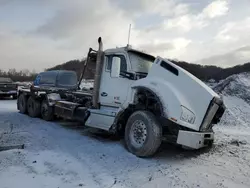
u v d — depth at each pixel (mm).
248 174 3818
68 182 3244
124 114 5238
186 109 4281
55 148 4906
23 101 10320
